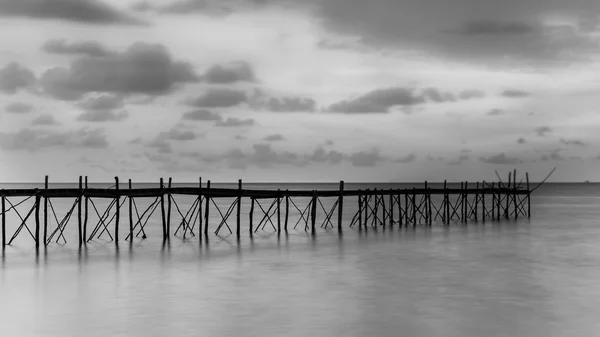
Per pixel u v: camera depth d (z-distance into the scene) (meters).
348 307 26.11
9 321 24.12
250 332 22.58
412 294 28.59
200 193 50.66
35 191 43.81
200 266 36.53
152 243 47.88
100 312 25.33
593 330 22.89
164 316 24.66
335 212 94.19
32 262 37.91
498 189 73.56
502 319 24.27
